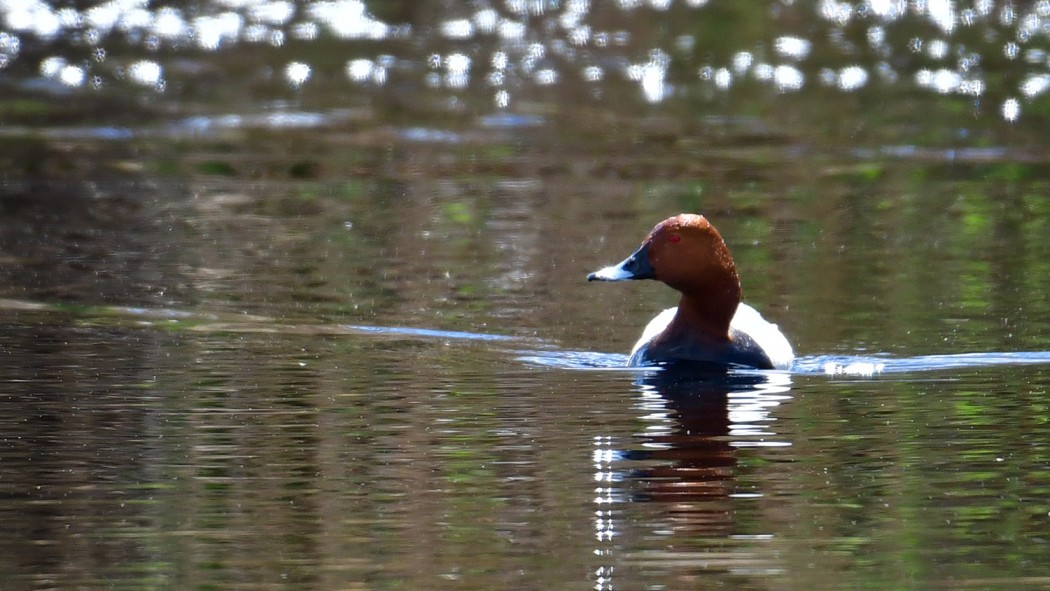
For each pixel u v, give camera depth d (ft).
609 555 32.63
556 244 72.13
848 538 33.58
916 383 48.24
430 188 86.02
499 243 72.18
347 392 47.03
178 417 43.86
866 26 129.70
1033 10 131.44
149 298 60.70
